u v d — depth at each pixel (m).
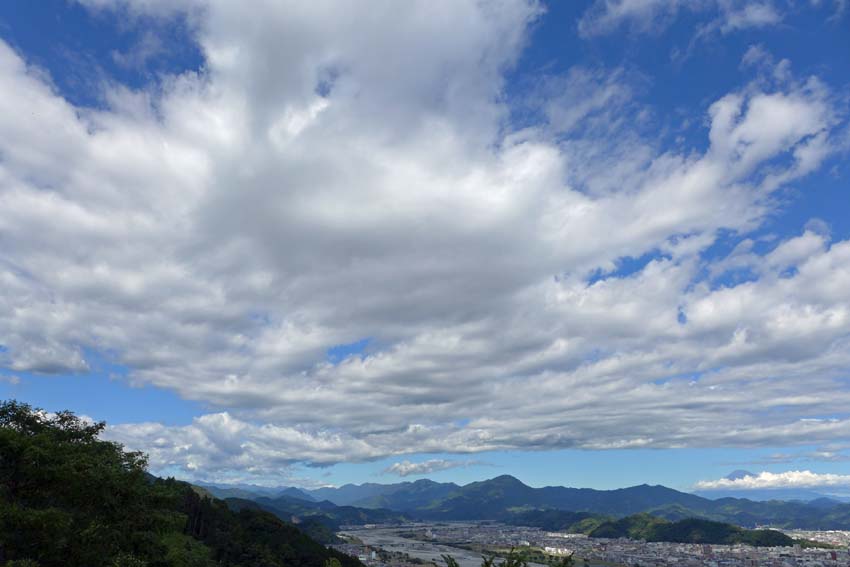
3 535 41.16
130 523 55.47
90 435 63.44
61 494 49.62
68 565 46.34
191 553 116.62
